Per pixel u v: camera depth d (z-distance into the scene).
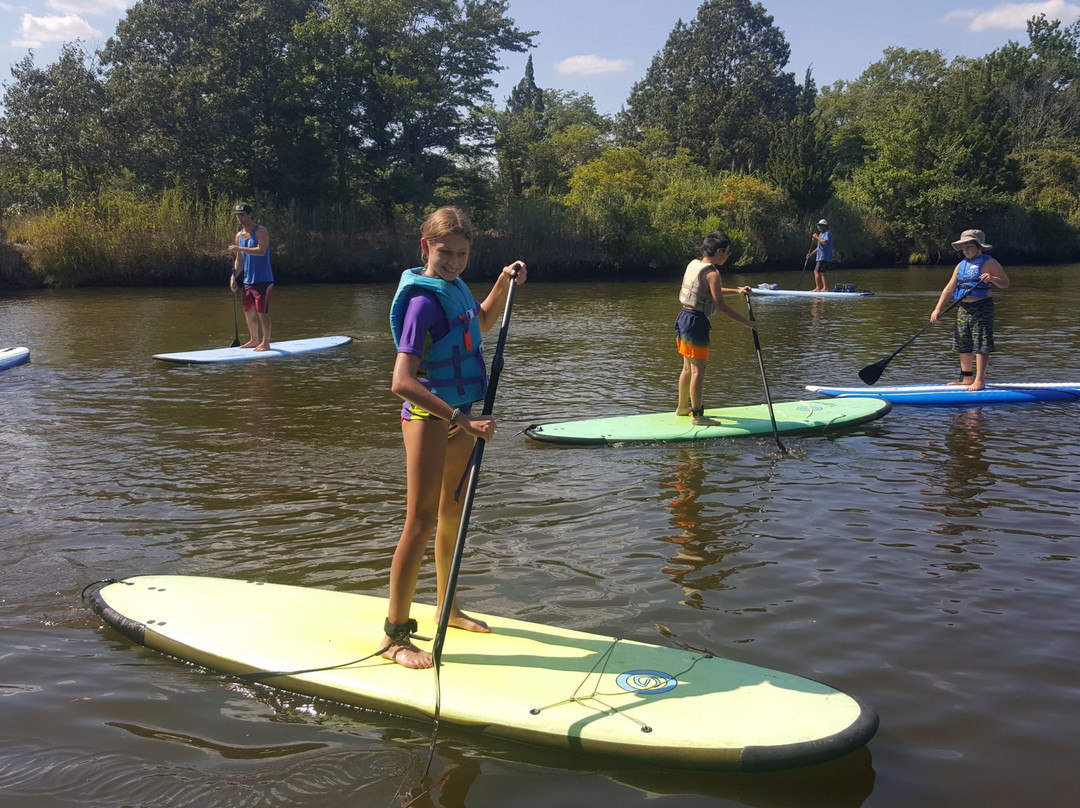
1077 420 7.58
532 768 2.74
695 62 62.09
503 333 3.39
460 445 3.32
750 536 4.78
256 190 27.52
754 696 2.95
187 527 4.93
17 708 3.08
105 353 11.65
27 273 23.19
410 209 31.36
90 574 4.27
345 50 28.97
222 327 14.70
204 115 26.81
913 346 12.42
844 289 21.30
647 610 3.86
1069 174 47.78
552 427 7.11
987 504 5.31
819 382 9.70
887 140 39.88
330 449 6.64
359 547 4.64
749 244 33.81
